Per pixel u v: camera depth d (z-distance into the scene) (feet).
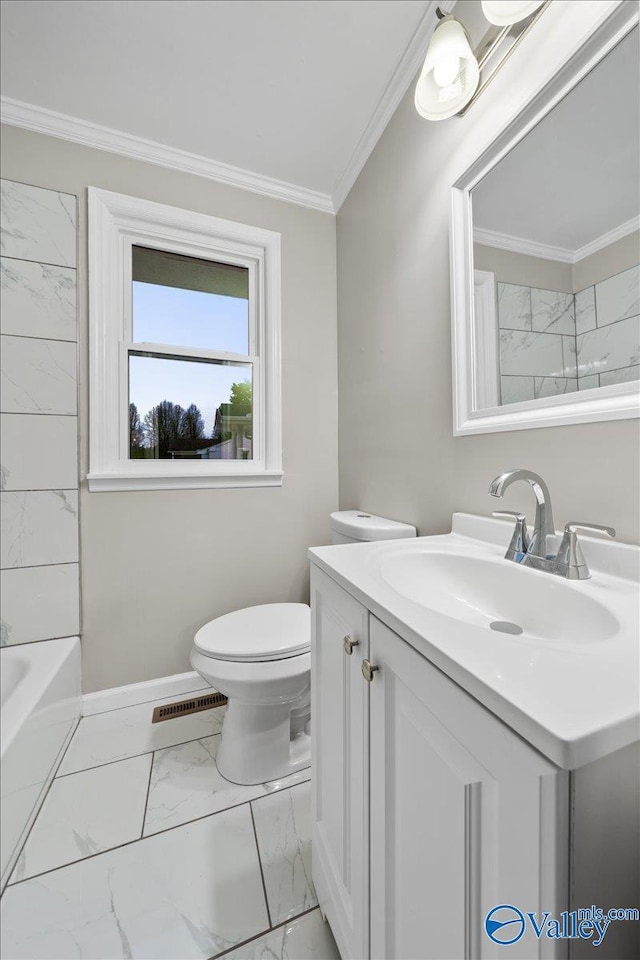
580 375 2.43
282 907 2.74
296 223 5.90
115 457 5.02
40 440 4.64
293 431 5.88
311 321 6.00
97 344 4.84
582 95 2.36
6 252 4.46
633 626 1.56
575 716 0.99
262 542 5.71
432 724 1.42
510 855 1.07
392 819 1.71
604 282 2.29
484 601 2.52
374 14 3.61
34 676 3.92
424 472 3.96
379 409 4.84
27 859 3.04
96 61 4.00
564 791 0.94
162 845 3.17
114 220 4.98
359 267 5.36
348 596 2.19
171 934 2.58
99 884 2.87
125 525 5.01
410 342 4.18
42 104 4.46
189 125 4.78
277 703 3.75
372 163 4.97
